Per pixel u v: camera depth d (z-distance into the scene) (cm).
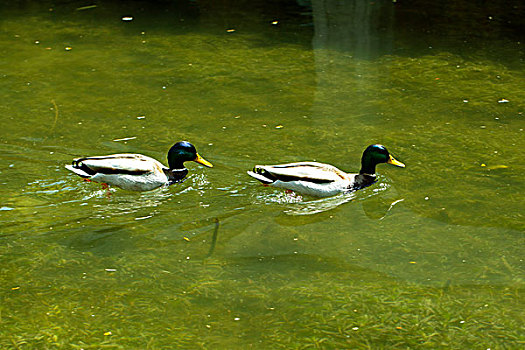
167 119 1059
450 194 830
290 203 823
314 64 1323
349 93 1172
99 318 604
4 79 1222
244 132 1009
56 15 1648
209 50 1402
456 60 1331
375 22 1586
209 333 584
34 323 596
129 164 836
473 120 1050
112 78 1238
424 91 1175
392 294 642
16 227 747
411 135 998
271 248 724
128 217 780
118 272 676
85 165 841
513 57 1341
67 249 713
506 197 818
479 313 612
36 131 1002
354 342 573
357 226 769
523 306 621
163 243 729
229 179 871
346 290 649
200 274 675
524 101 1119
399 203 816
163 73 1266
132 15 1656
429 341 575
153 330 587
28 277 664
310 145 967
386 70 1287
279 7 1716
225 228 762
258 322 600
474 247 720
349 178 856
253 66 1309
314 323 599
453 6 1702
